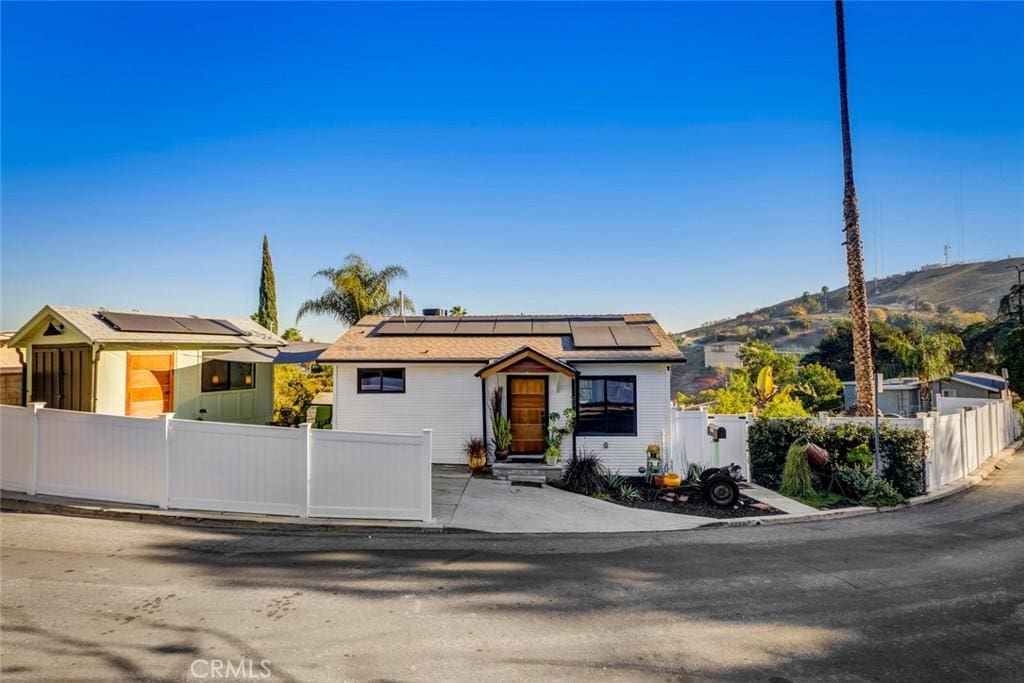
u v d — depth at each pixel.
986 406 17.61
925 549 8.62
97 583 6.44
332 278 25.92
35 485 9.77
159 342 14.84
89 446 9.64
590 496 12.02
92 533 8.23
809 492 12.12
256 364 18.44
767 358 35.53
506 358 13.75
